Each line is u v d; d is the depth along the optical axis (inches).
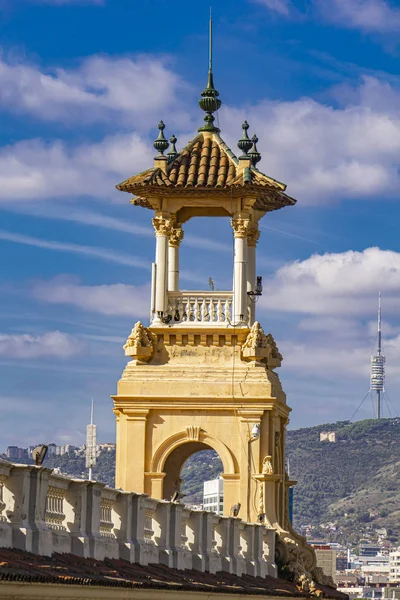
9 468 1499.8
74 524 1685.5
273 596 2388.0
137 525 1882.4
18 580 1338.6
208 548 2218.3
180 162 2886.3
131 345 2819.9
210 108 2957.7
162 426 2797.7
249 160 2844.5
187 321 2837.1
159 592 1713.8
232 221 2842.0
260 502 2751.0
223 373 2797.7
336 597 2866.6
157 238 2854.3
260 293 2935.5
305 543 2881.4
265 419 2778.1
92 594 1508.4
